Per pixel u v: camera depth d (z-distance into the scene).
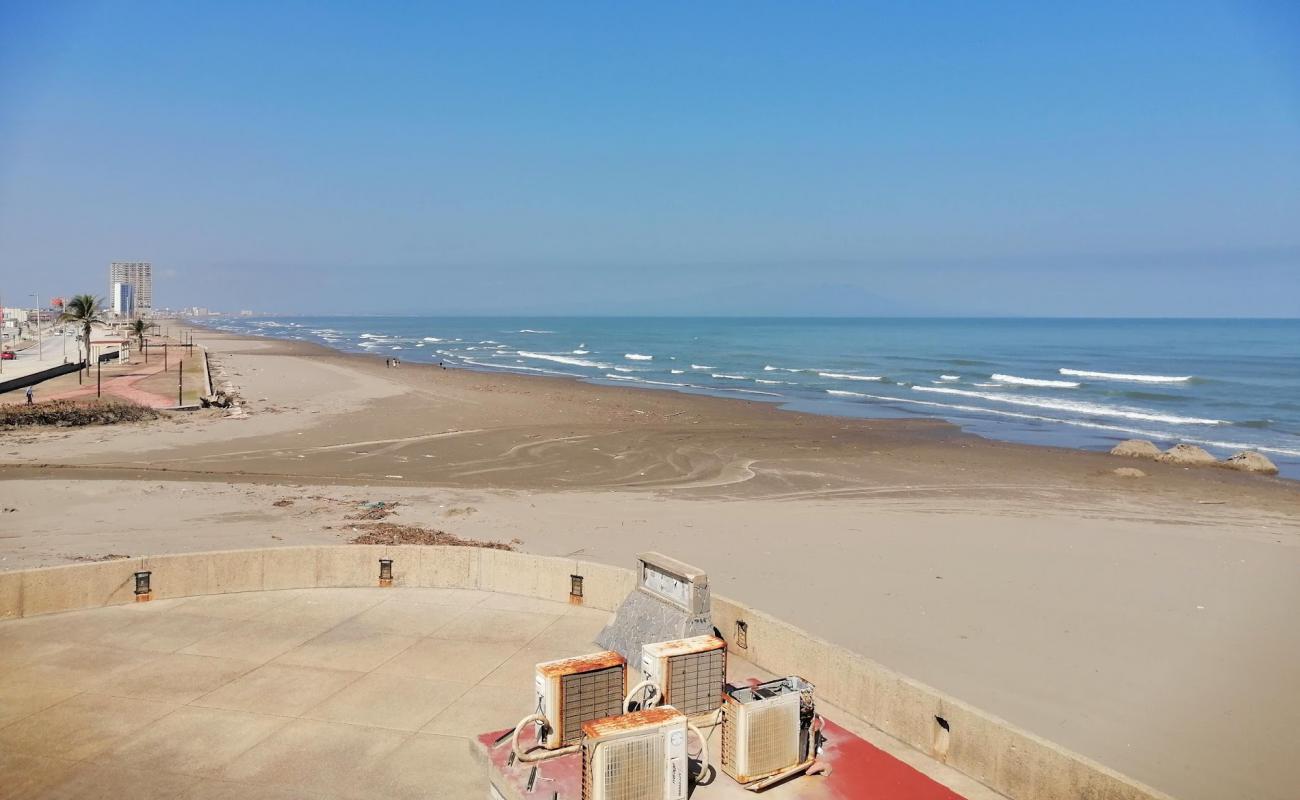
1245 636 16.17
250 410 48.91
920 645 15.55
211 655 10.46
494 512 25.81
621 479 32.09
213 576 12.66
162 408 48.22
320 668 10.12
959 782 7.70
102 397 52.81
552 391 65.75
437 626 11.55
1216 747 11.82
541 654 10.61
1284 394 66.88
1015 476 33.69
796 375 85.81
